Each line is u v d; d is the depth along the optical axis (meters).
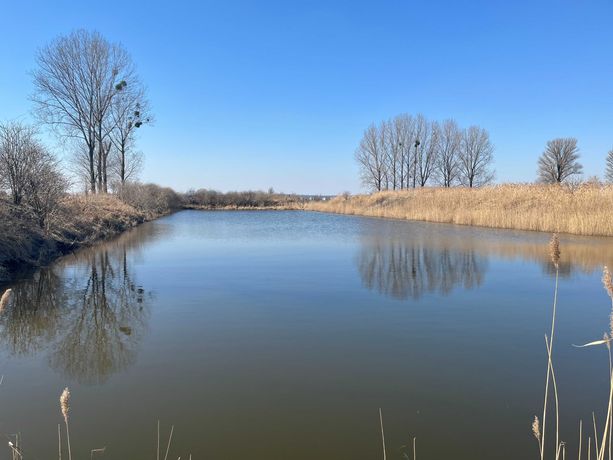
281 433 4.52
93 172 30.86
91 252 16.73
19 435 4.45
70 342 7.12
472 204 33.88
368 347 6.91
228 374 5.91
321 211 57.69
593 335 7.50
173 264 14.26
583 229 22.61
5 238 12.28
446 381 5.74
